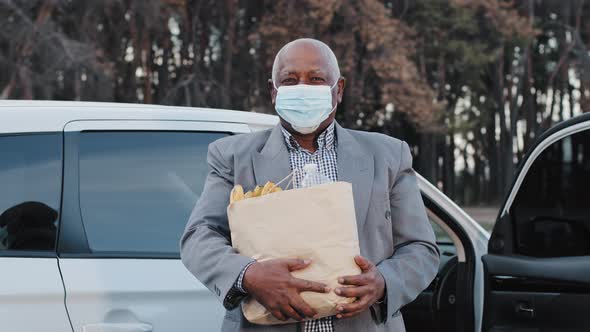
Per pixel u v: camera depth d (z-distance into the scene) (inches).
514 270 117.0
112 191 115.6
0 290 104.0
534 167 118.0
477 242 130.7
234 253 84.7
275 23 1295.5
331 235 82.5
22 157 112.0
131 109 121.3
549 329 112.7
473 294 129.1
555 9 1781.5
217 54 1464.1
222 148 95.3
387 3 1496.1
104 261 111.0
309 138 94.1
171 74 1505.9
